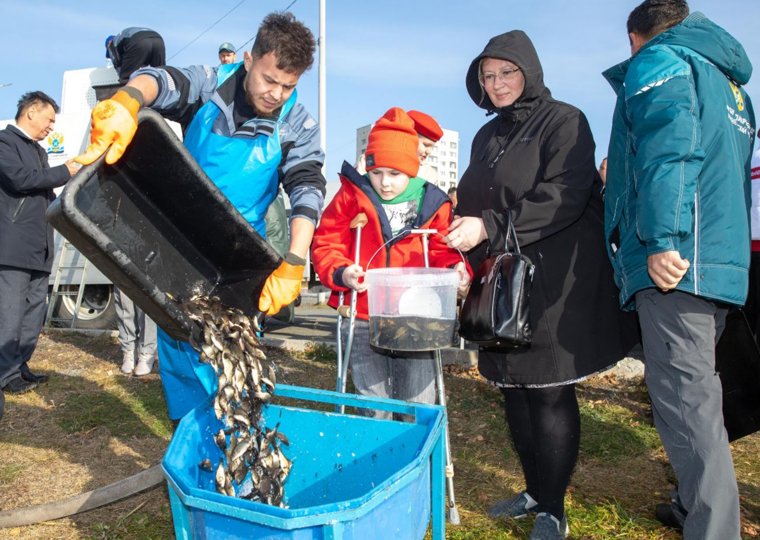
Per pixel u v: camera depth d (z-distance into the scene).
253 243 2.44
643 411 4.94
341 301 3.31
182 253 2.55
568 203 2.72
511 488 3.60
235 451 2.22
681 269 2.33
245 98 2.69
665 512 3.12
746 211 2.56
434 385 3.19
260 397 2.38
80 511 2.98
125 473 3.79
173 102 2.61
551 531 2.80
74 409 4.96
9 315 5.25
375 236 3.20
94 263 2.08
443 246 3.22
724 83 2.62
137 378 5.89
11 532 3.05
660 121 2.42
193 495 1.75
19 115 5.18
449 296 2.77
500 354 2.88
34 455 4.05
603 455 4.04
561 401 2.82
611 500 3.40
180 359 2.77
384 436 2.34
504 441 4.36
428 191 3.21
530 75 2.89
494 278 2.68
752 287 3.46
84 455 4.06
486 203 3.03
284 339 7.33
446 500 3.42
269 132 2.68
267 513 1.63
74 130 7.97
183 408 2.91
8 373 5.34
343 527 1.62
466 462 3.98
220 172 2.69
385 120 3.15
